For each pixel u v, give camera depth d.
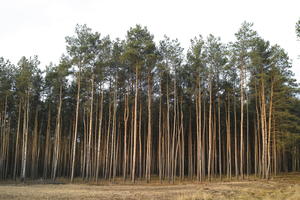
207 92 34.59
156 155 45.59
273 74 30.06
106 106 38.84
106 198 15.63
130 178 33.56
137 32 29.28
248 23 30.06
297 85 31.09
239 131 43.88
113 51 31.30
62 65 30.19
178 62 30.83
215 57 30.03
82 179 31.47
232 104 38.38
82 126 43.88
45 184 26.19
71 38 29.81
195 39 30.95
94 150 39.69
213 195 15.93
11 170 42.53
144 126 40.66
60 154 43.44
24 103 34.91
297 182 25.72
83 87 35.03
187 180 31.11
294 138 30.73
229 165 32.38
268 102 33.91
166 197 16.14
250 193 16.78
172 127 41.38
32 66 32.09
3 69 33.75
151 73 31.27
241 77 30.27
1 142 38.53
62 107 39.50
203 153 33.28
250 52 29.22
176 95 33.88
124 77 32.91
